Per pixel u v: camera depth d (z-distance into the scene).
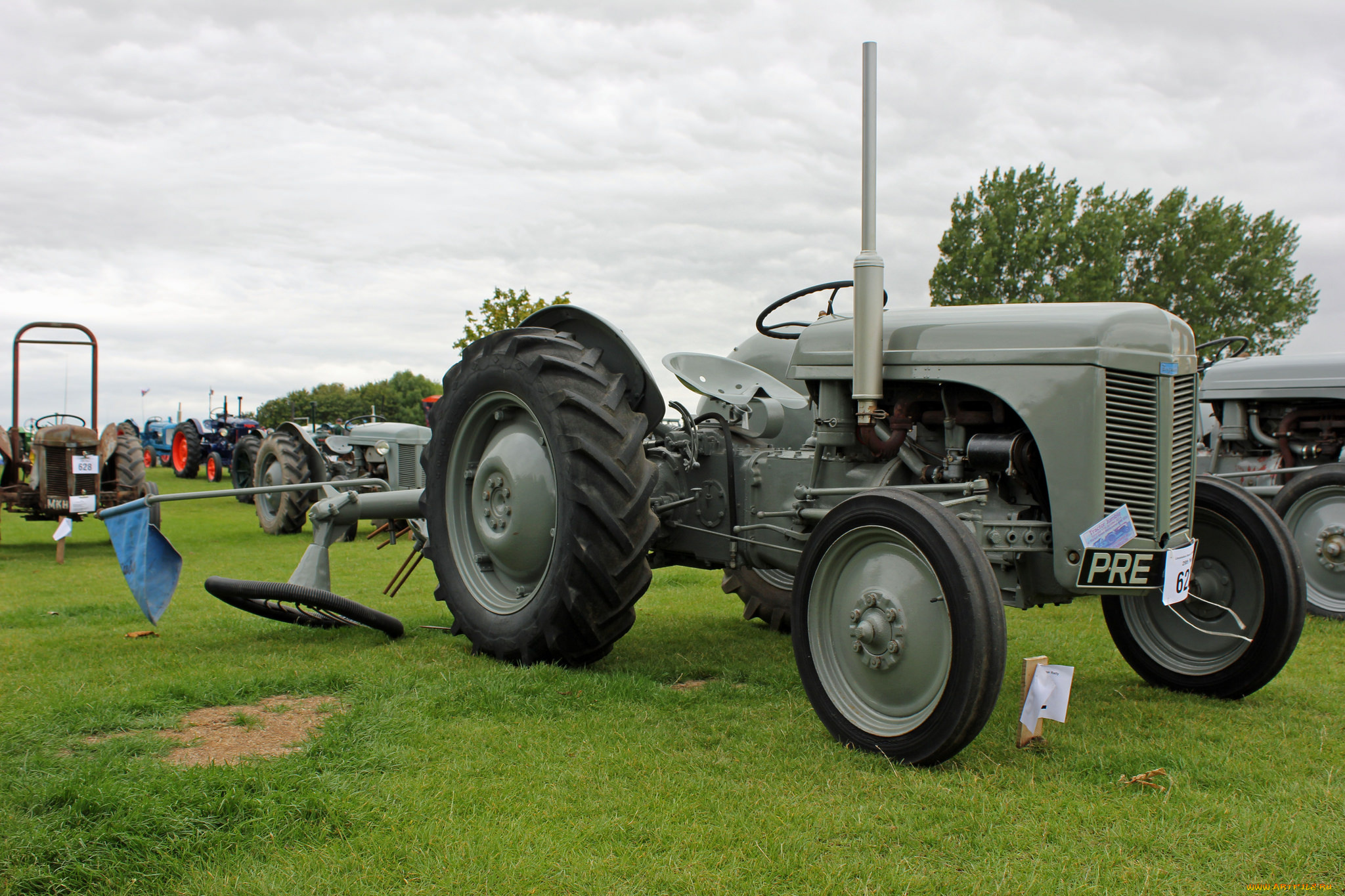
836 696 2.95
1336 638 4.77
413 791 2.41
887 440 3.42
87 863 1.96
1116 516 2.95
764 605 4.80
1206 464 7.18
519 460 3.98
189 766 2.51
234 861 2.01
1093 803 2.40
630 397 3.96
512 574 4.11
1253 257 35.03
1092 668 4.05
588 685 3.45
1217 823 2.28
